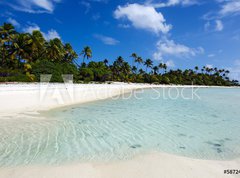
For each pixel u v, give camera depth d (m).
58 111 13.47
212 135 8.67
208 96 33.06
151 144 7.32
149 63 98.69
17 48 38.03
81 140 7.51
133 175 4.68
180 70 116.69
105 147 6.84
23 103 14.59
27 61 38.78
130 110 15.30
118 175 4.68
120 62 82.44
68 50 56.78
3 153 6.02
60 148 6.59
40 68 33.69
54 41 47.28
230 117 12.98
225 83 125.06
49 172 4.81
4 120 10.05
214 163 5.52
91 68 60.78
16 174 4.68
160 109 16.23
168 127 10.01
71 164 5.34
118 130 9.16
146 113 14.05
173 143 7.49
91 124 10.12
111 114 13.23
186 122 11.24
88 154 6.14
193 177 4.59
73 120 10.83
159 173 4.78
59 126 9.40
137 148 6.81
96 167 5.15
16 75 30.78
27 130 8.49
